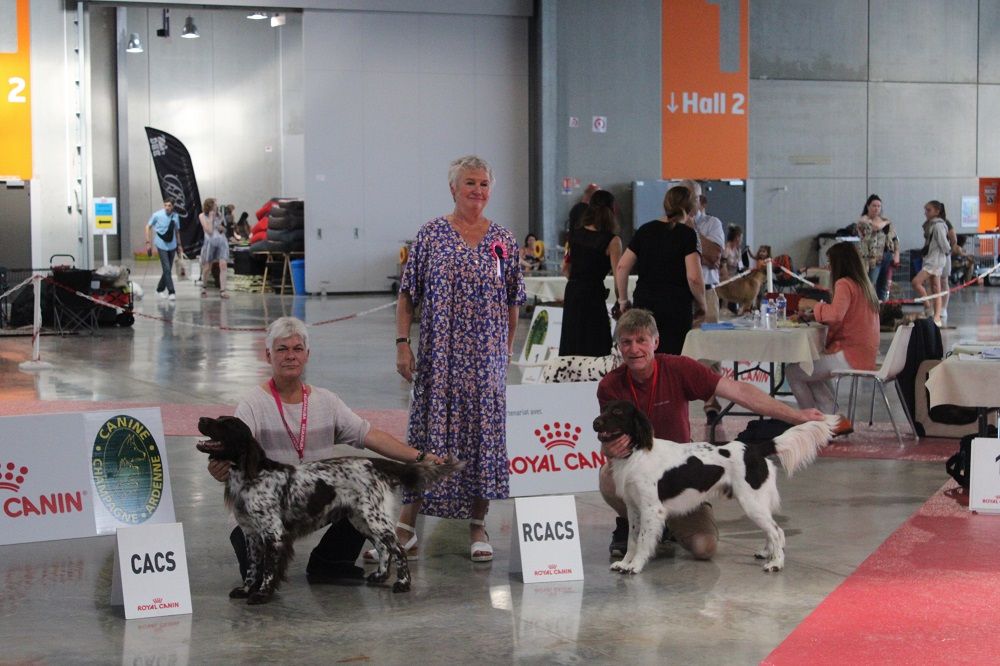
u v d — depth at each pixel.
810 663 4.27
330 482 5.05
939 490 7.35
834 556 5.80
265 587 5.05
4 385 12.20
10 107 22.77
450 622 4.80
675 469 5.41
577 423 7.39
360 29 24.92
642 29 25.48
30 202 22.86
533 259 23.09
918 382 9.20
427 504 5.81
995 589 5.21
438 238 5.76
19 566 5.68
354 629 4.71
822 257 26.81
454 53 25.42
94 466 6.23
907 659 4.30
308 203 24.97
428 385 5.75
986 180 29.05
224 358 14.49
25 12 22.67
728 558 5.80
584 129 25.38
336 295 25.19
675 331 8.26
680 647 4.47
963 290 25.86
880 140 27.33
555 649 4.45
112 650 4.47
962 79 27.80
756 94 26.42
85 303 17.45
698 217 13.05
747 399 5.77
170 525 5.05
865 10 26.94
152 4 23.52
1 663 4.33
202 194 38.81
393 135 25.30
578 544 5.52
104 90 37.03
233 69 38.69
